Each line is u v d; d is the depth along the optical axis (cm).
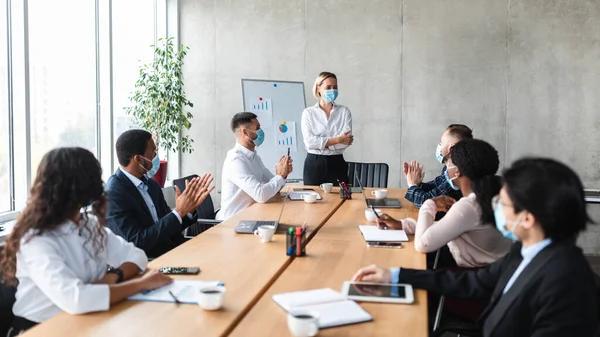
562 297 148
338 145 528
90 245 203
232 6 665
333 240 287
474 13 621
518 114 621
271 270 230
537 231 156
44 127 463
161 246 340
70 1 501
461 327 204
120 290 187
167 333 163
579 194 149
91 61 539
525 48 614
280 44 658
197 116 681
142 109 595
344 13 644
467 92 629
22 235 184
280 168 417
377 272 209
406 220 306
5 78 425
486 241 252
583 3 600
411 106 640
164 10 672
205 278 218
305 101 642
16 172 434
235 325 174
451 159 261
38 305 194
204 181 312
